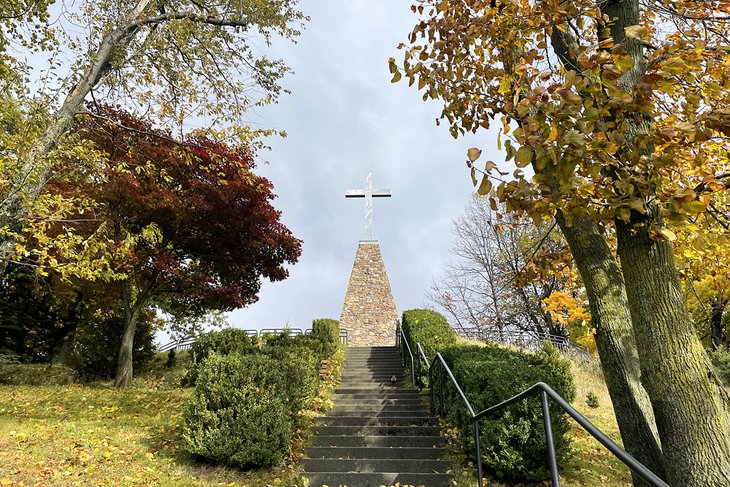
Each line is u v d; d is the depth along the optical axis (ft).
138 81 29.14
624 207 9.30
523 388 18.39
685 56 9.17
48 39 23.07
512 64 12.29
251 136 28.53
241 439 18.04
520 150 8.05
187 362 49.98
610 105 8.67
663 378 9.19
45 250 20.88
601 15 10.77
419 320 45.24
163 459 18.04
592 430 6.72
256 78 32.83
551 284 64.08
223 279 46.16
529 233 61.52
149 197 35.01
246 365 19.77
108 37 26.50
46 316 53.62
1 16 21.45
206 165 39.09
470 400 19.58
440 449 20.83
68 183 32.68
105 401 29.01
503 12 12.00
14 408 25.80
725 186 9.20
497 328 73.36
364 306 79.51
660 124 11.18
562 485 17.40
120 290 43.62
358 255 84.38
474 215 81.30
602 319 11.35
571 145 8.20
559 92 8.08
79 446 18.71
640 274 9.74
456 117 13.73
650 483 5.14
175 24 29.78
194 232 42.29
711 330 44.73
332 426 23.80
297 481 17.67
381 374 44.34
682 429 8.85
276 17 32.73
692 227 11.70
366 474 18.38
